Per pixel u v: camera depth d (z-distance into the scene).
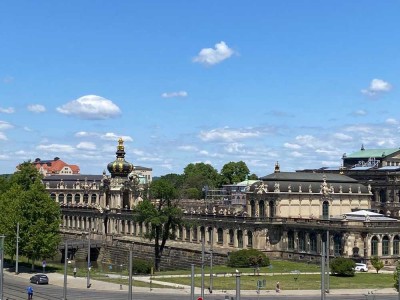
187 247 192.50
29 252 164.25
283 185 186.00
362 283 133.50
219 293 121.38
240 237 187.88
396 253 163.75
